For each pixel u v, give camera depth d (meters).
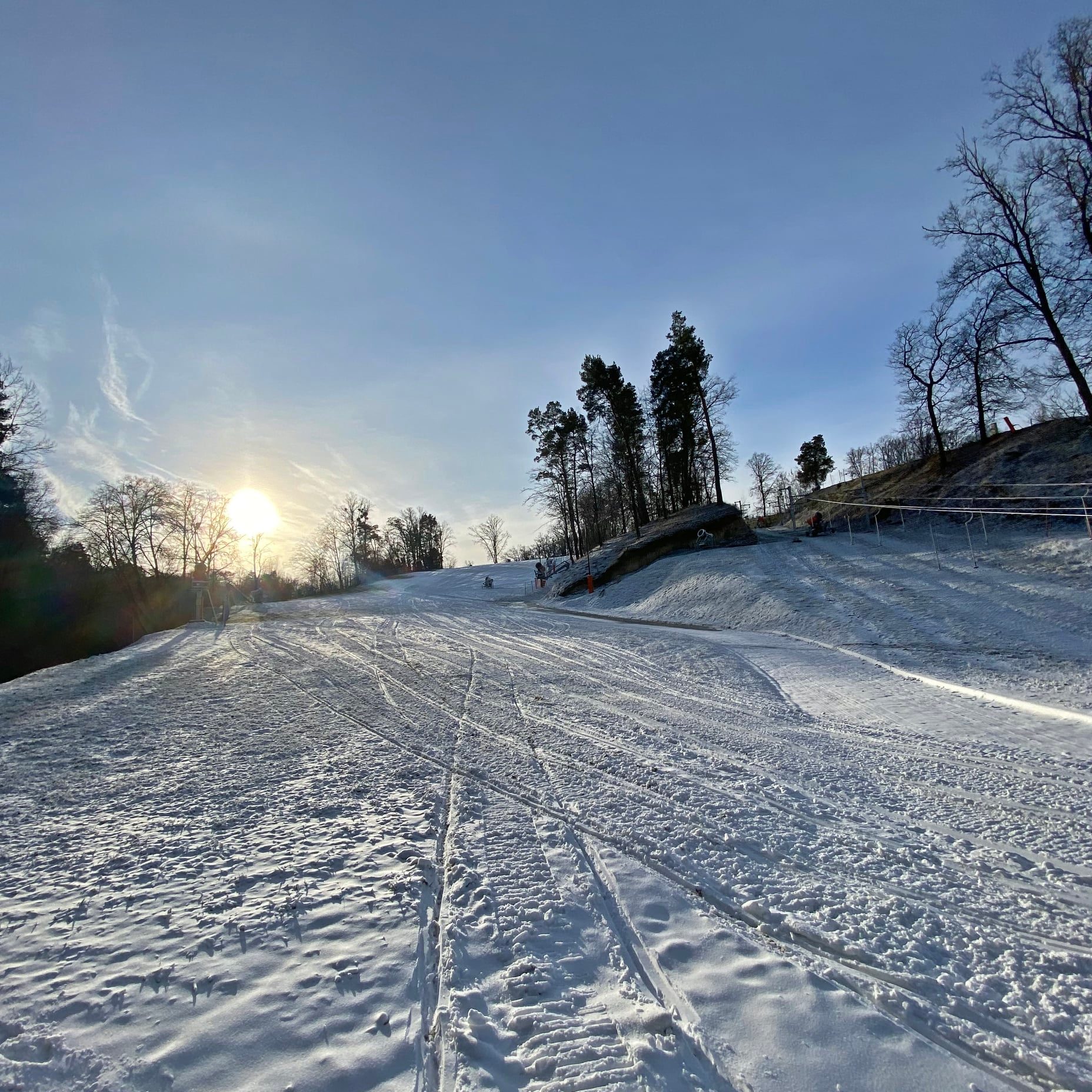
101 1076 2.38
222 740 7.37
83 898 3.75
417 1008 2.76
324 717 8.48
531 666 12.40
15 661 26.67
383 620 22.97
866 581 18.34
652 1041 2.56
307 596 52.41
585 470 43.19
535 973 2.99
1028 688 9.43
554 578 38.44
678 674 11.39
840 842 4.44
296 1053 2.50
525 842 4.44
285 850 4.34
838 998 2.80
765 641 15.09
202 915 3.52
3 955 3.18
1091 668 10.18
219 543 46.91
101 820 4.99
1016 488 21.78
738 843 4.39
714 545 29.55
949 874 3.97
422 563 82.94
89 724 8.16
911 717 8.27
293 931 3.35
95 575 34.69
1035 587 14.95
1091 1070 2.40
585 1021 2.68
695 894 3.74
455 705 9.05
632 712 8.59
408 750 6.87
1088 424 23.02
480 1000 2.81
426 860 4.14
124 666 13.19
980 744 6.95
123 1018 2.70
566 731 7.57
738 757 6.53
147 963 3.09
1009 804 5.19
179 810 5.17
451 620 22.61
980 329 22.61
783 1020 2.66
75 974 3.00
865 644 13.64
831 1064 2.43
